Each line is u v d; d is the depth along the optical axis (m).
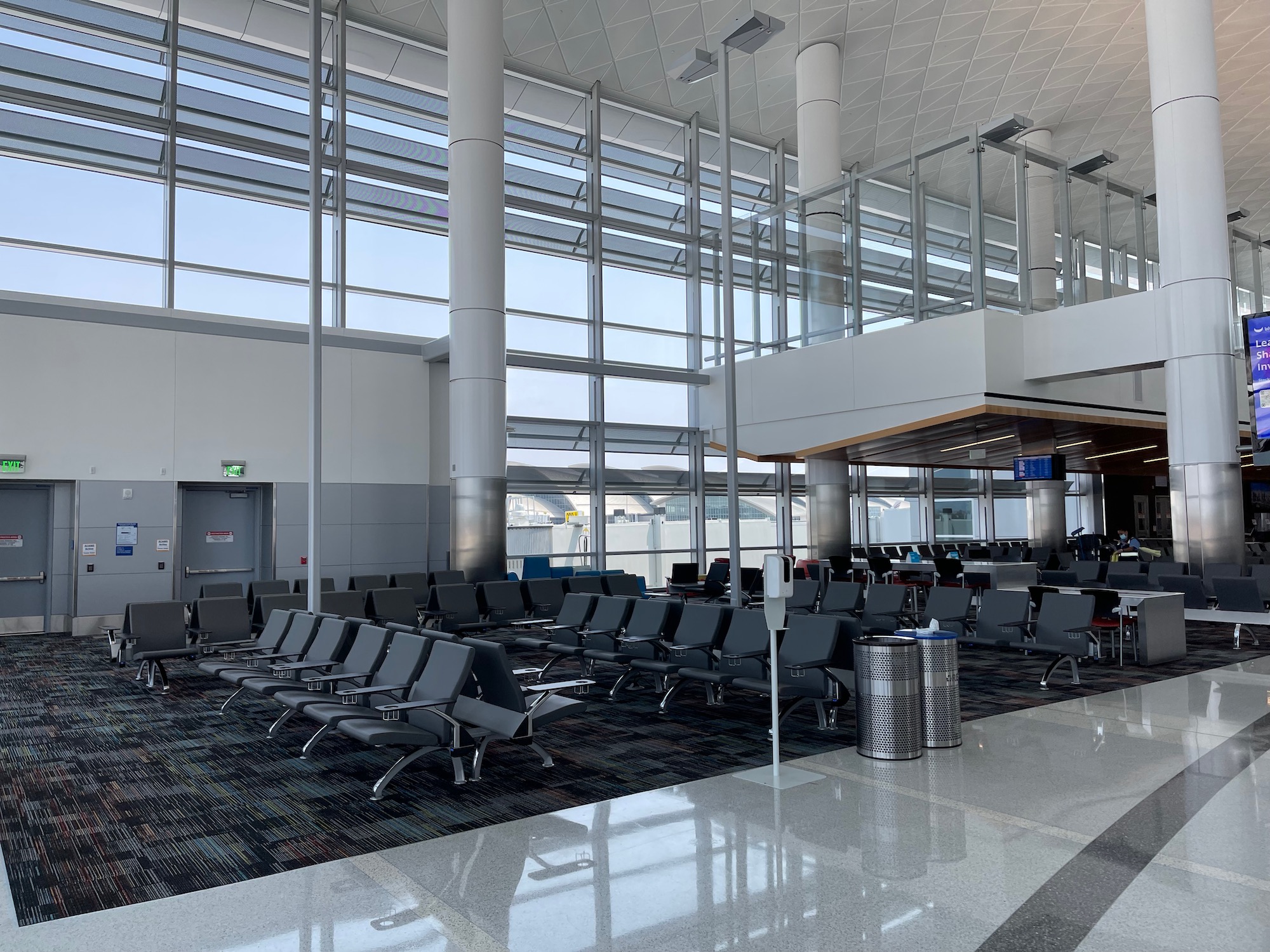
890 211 14.62
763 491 21.19
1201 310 12.42
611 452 18.61
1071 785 5.06
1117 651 10.62
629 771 5.55
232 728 6.98
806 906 3.47
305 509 14.59
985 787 5.05
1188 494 12.63
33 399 12.38
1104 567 14.98
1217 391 12.38
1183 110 12.59
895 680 5.70
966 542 26.30
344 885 3.78
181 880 3.86
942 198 13.69
